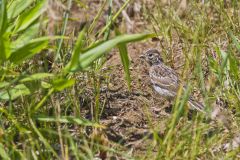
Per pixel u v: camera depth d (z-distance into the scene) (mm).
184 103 10406
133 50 15695
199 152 10750
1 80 10758
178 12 16250
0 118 10969
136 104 13070
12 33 11102
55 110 11055
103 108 12523
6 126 11430
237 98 12281
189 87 10461
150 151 10703
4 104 11805
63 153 10367
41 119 10914
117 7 16969
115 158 10977
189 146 10469
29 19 11109
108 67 13883
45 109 11547
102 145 10914
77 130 11609
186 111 11305
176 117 10422
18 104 11531
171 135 10320
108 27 12602
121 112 12734
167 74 13633
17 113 11531
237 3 15312
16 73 11031
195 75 13297
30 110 10828
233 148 11180
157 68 13820
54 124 11422
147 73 14367
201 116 11281
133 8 16938
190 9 15781
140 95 13461
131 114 12680
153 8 16781
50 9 10055
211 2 15523
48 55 13055
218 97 12508
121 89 13625
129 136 11859
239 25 14633
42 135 10820
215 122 11914
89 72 12984
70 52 12828
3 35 10500
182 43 15172
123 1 16938
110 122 12352
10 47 10773
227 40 14328
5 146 10734
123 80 14000
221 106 12469
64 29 11977
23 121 11180
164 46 15406
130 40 10406
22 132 10555
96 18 13016
